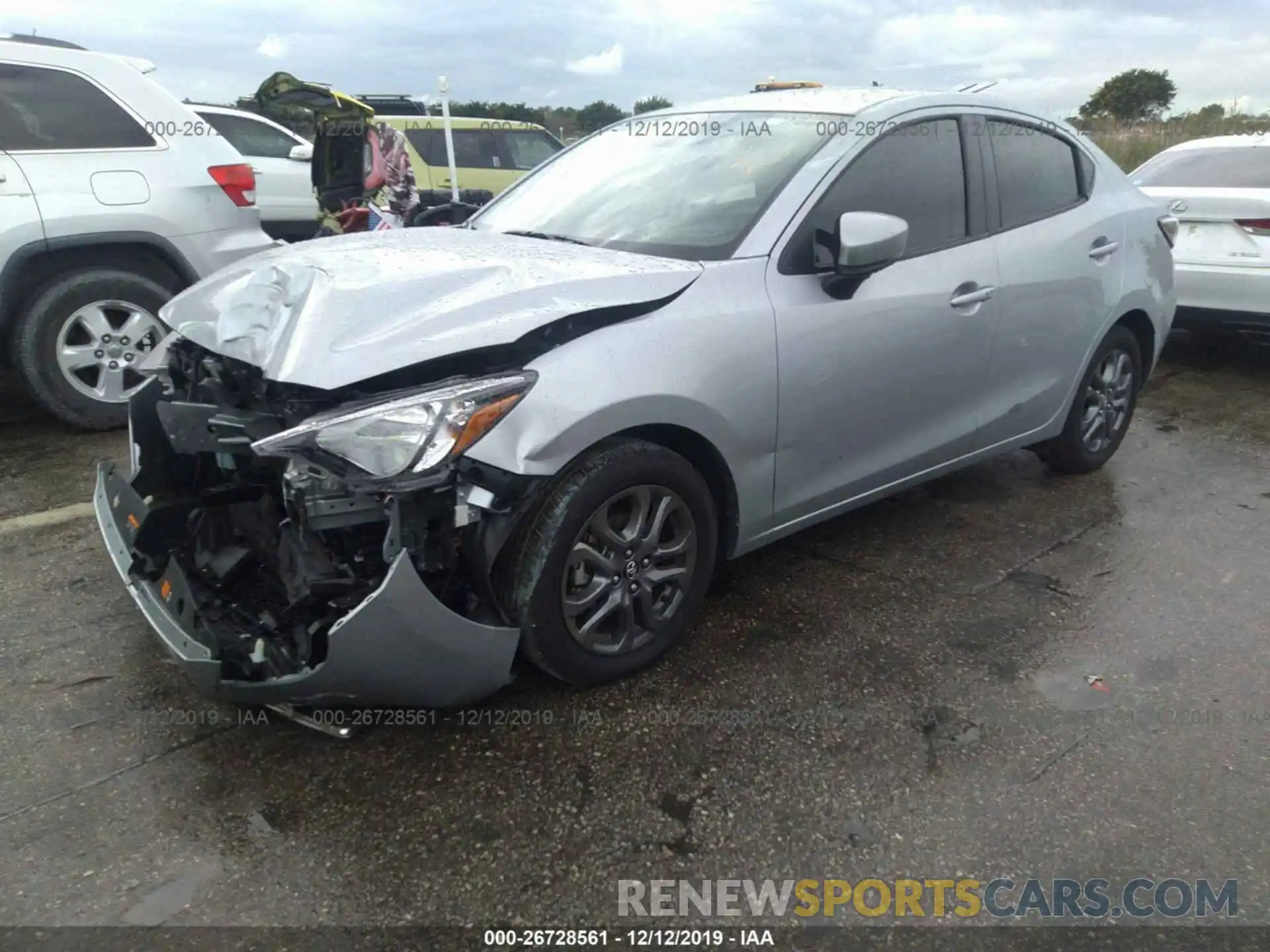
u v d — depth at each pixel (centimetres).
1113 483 447
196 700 267
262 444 214
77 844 215
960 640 306
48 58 485
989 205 362
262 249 549
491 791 234
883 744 254
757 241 292
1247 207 591
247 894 203
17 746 246
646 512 264
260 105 718
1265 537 388
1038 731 261
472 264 269
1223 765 248
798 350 290
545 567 243
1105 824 227
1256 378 645
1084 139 424
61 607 315
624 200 337
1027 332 375
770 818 227
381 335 231
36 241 465
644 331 257
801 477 308
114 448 474
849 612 322
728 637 305
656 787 237
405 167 742
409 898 203
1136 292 426
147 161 502
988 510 412
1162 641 308
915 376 332
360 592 231
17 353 469
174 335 296
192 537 267
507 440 228
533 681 279
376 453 214
